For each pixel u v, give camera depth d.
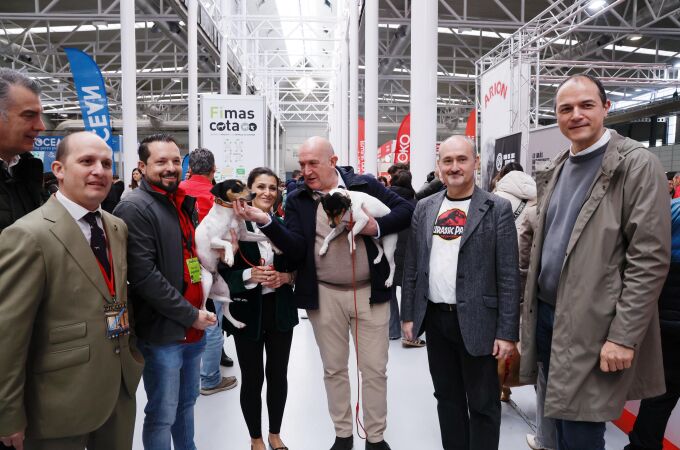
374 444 2.33
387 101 23.91
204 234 2.02
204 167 2.98
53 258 1.33
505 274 1.90
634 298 1.43
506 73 8.24
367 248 2.31
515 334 1.88
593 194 1.55
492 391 1.95
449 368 2.08
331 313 2.31
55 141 12.82
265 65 18.09
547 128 5.28
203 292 1.98
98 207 1.52
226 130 6.85
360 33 13.13
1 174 1.42
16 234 1.29
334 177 2.37
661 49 14.93
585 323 1.52
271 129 21.53
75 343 1.36
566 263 1.58
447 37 14.97
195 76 9.06
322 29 15.66
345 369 2.38
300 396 3.10
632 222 1.45
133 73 5.88
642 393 1.56
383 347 2.35
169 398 1.86
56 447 1.37
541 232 1.79
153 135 1.87
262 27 15.30
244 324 2.22
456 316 1.97
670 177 7.33
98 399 1.40
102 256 1.49
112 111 22.56
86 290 1.39
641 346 1.55
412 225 2.17
